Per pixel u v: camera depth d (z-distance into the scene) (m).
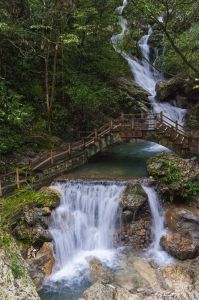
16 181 14.25
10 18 18.66
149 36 32.25
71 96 21.45
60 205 14.48
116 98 24.94
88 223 14.54
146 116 24.50
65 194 15.03
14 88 20.23
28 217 12.88
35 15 19.30
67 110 22.30
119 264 12.45
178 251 12.60
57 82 22.83
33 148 18.62
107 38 27.48
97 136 18.81
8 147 16.97
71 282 11.56
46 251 12.38
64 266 12.54
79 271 12.19
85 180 15.30
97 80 24.81
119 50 28.81
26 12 19.97
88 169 17.58
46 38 19.45
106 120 23.80
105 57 26.94
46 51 20.78
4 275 8.08
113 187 14.87
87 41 25.41
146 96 26.77
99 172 17.03
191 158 17.20
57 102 22.28
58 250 13.03
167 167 15.48
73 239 13.74
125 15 30.97
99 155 20.47
